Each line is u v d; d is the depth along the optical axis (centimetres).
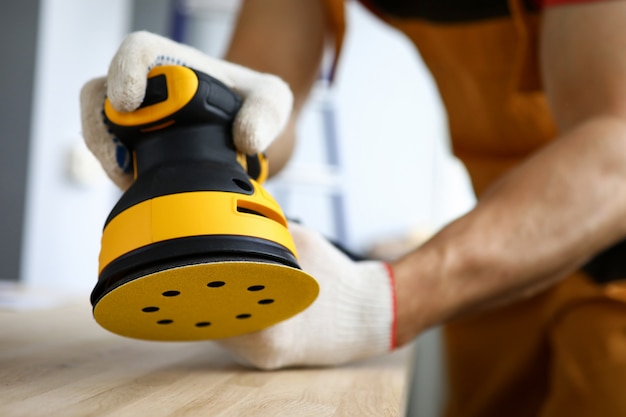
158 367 52
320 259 57
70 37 205
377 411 40
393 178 344
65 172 208
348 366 61
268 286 43
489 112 116
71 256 219
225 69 53
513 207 63
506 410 121
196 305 44
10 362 50
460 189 346
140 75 45
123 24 257
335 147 293
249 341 52
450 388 126
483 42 106
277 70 100
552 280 66
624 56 67
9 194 185
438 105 345
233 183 45
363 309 58
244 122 49
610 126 65
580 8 71
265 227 44
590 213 62
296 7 105
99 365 51
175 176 45
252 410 38
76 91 214
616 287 103
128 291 41
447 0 106
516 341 118
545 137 115
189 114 47
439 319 61
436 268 60
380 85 344
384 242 313
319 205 319
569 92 70
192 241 41
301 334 55
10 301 101
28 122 185
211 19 269
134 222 43
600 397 100
